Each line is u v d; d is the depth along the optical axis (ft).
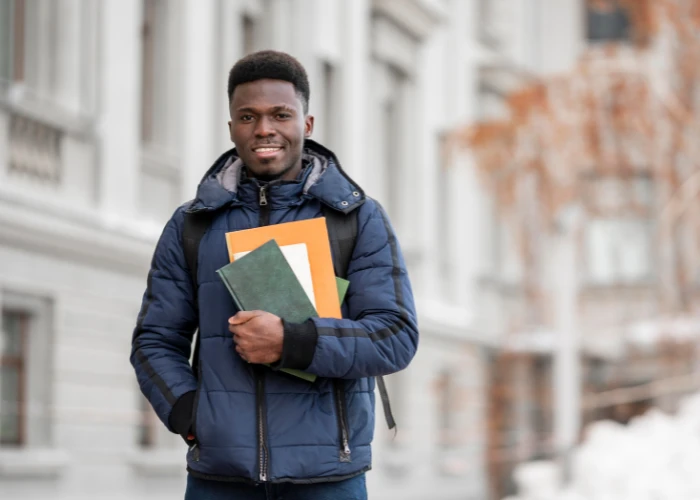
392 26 101.86
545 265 90.43
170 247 16.72
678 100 85.40
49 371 58.18
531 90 86.79
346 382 16.10
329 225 16.44
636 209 89.76
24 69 60.03
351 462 15.92
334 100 92.63
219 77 75.72
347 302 16.46
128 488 63.77
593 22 132.46
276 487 16.05
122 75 65.51
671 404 90.43
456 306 110.52
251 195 16.47
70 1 62.49
